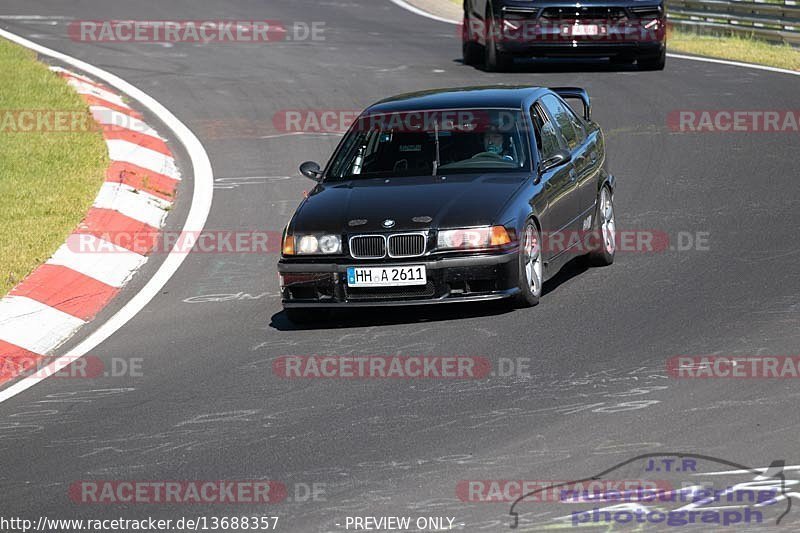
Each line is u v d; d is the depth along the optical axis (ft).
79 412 90.74
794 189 150.61
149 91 226.79
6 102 200.75
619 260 125.70
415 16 338.95
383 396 88.02
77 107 200.13
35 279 124.67
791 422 77.15
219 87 231.09
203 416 87.04
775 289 109.81
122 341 109.29
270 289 123.44
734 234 131.85
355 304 106.01
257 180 169.37
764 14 282.56
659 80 228.43
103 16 318.45
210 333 109.19
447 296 104.88
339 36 296.30
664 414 80.02
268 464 76.59
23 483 76.89
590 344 96.99
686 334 98.02
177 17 321.52
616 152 175.94
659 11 234.58
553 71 242.37
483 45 245.04
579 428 78.54
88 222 144.87
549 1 232.94
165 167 175.94
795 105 202.39
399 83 232.12
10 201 152.46
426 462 74.64
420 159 115.24
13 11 324.19
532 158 114.01
